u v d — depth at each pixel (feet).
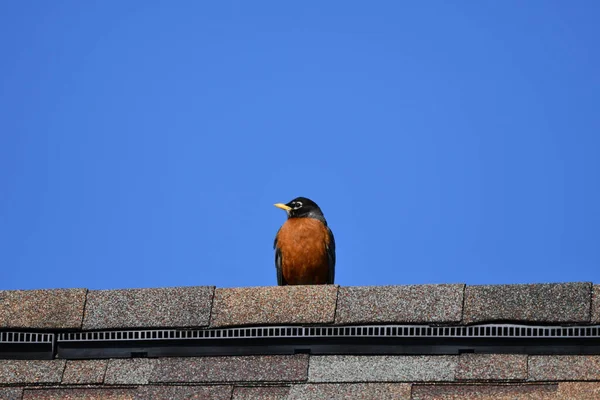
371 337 37.24
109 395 37.45
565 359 35.60
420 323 36.88
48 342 38.91
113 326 38.73
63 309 39.40
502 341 36.40
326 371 36.73
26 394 37.83
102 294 39.60
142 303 39.11
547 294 36.60
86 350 38.81
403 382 35.99
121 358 38.37
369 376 36.37
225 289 39.11
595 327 35.76
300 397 36.11
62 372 38.19
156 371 37.70
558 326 36.04
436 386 35.76
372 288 38.01
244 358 37.65
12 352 39.09
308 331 37.65
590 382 34.81
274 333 37.83
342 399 35.78
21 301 39.73
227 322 38.11
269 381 36.76
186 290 39.22
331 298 38.06
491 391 35.32
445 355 36.58
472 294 37.14
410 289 37.68
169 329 38.45
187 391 36.94
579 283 36.68
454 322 36.65
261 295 38.65
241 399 36.42
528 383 35.22
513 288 36.96
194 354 38.14
